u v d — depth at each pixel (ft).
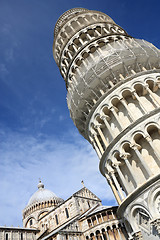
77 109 114.93
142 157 76.95
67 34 147.43
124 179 81.20
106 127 102.78
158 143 80.07
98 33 131.95
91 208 174.60
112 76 105.40
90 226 149.89
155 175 67.92
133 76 95.66
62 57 144.77
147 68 108.88
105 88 107.04
